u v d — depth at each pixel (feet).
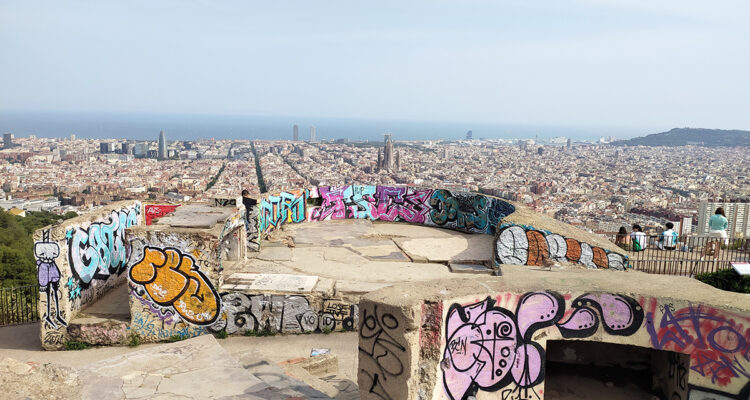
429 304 15.62
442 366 15.98
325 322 30.35
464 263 38.55
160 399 17.10
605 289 17.19
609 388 19.19
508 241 36.47
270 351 28.09
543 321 17.17
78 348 29.53
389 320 15.55
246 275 33.04
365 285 32.17
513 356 17.12
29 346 30.17
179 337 30.04
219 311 29.89
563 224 39.60
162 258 29.40
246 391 17.89
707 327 16.07
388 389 15.85
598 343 20.44
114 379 18.56
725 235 43.52
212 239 29.35
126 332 29.78
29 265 85.97
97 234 33.24
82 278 31.30
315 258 38.63
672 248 43.01
